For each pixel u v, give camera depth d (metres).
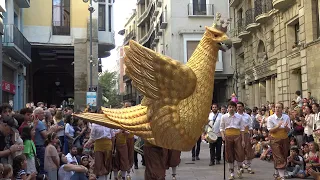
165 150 5.75
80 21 25.17
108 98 57.69
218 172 10.66
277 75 20.86
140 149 9.14
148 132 4.99
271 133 8.81
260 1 22.84
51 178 7.65
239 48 29.42
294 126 11.96
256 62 24.89
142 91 4.87
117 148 8.58
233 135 9.44
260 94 24.34
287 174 10.05
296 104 14.95
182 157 14.28
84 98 24.55
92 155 10.50
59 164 7.92
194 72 4.90
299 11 17.80
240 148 9.38
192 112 4.83
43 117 8.46
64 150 10.45
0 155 5.95
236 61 30.28
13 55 19.11
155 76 4.80
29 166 7.01
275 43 21.25
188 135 4.87
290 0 18.28
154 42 41.91
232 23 30.33
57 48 25.31
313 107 11.16
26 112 7.63
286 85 19.66
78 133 10.85
